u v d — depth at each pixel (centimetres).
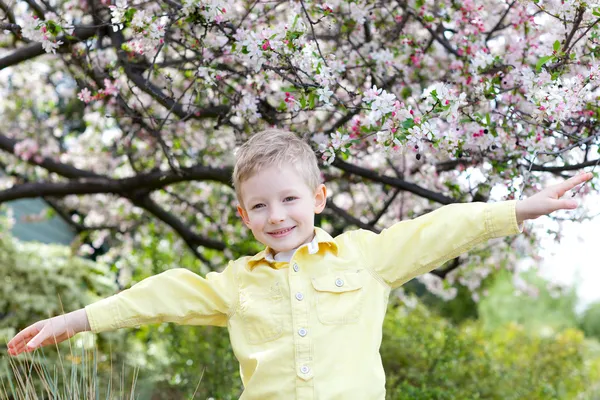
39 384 398
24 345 212
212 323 222
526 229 366
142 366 518
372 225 403
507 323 936
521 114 297
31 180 645
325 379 199
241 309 213
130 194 518
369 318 208
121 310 212
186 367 503
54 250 642
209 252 629
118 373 474
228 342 511
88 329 211
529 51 304
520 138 301
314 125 387
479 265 500
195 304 216
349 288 209
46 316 549
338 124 343
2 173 700
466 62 318
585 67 291
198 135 479
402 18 342
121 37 341
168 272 220
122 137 480
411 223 214
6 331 504
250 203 210
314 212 220
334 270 211
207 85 298
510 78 299
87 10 400
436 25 353
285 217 207
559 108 248
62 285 579
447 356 534
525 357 637
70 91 610
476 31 320
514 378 562
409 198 478
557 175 339
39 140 571
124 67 337
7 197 500
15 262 570
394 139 248
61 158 594
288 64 272
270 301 210
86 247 710
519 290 638
